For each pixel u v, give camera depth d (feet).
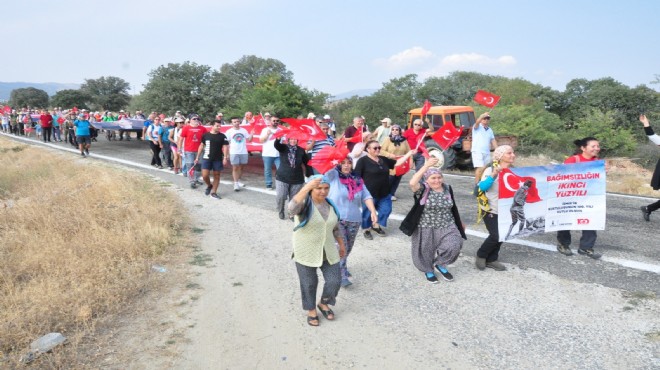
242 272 17.85
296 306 14.97
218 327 13.55
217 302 15.17
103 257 18.07
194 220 25.62
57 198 28.53
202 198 31.40
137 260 18.31
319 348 12.42
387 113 112.78
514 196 16.75
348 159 16.22
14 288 15.67
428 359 11.79
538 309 14.25
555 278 16.43
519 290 15.61
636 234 21.29
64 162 48.08
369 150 20.57
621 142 100.83
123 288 15.60
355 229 16.24
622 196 30.42
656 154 98.58
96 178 35.17
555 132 100.53
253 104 91.20
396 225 24.06
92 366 11.43
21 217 24.18
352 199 16.01
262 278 17.28
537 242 20.47
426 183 15.99
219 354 12.11
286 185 25.25
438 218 16.02
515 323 13.47
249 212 27.45
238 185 34.14
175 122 41.32
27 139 83.20
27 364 11.39
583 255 18.54
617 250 19.08
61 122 77.92
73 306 14.24
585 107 137.69
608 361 11.45
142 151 62.44
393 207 28.25
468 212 26.71
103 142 74.84
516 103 115.85
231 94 96.78
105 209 25.09
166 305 14.90
